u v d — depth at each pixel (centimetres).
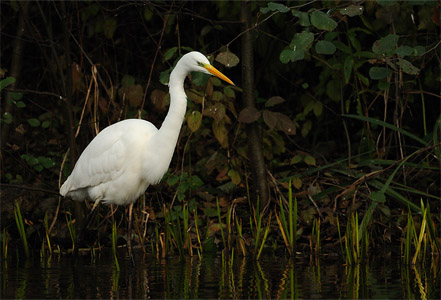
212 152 1253
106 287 726
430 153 1088
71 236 1007
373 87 1302
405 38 1130
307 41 863
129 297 675
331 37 1088
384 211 1014
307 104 1322
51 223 1084
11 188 1131
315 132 1348
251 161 1045
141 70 1548
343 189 1052
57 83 1077
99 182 942
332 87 1245
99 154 934
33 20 1540
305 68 1420
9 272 827
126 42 1526
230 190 1129
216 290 702
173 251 980
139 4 1028
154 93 1118
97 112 1098
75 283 751
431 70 1213
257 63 1429
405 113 1316
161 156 914
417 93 1198
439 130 1095
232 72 1439
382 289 701
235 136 1151
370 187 1070
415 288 705
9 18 1433
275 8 837
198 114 1039
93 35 1481
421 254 898
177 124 902
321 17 836
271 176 1063
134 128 923
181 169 1134
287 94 1455
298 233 988
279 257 914
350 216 938
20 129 1074
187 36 1465
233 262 882
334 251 945
